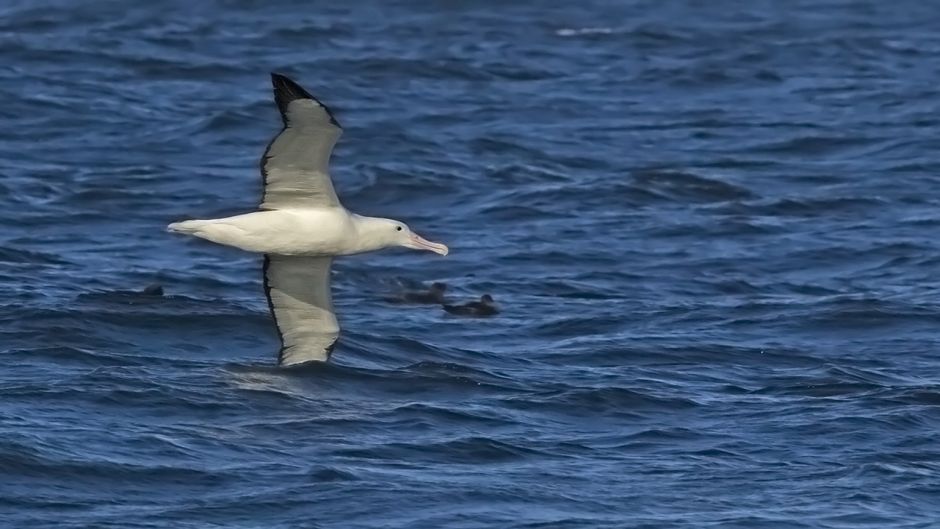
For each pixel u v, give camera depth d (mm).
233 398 17797
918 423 17906
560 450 16844
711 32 47719
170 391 17844
